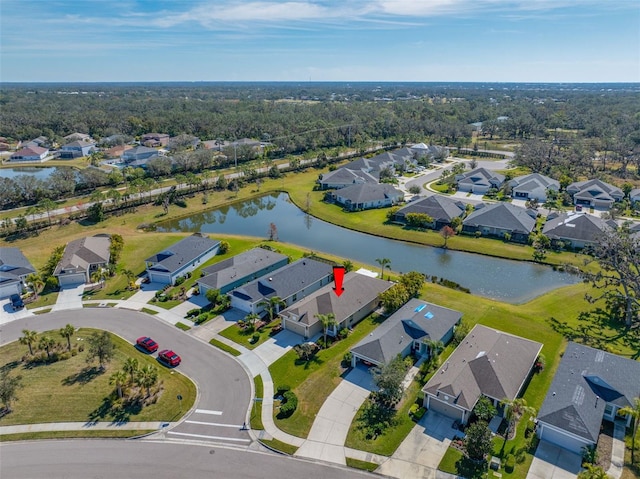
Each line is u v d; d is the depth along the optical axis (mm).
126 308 59719
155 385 44156
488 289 66688
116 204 103562
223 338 52250
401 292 56781
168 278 66562
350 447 36781
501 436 37688
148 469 34906
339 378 45219
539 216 96688
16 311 59500
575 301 60812
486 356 43031
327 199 114188
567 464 35000
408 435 37969
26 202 106188
